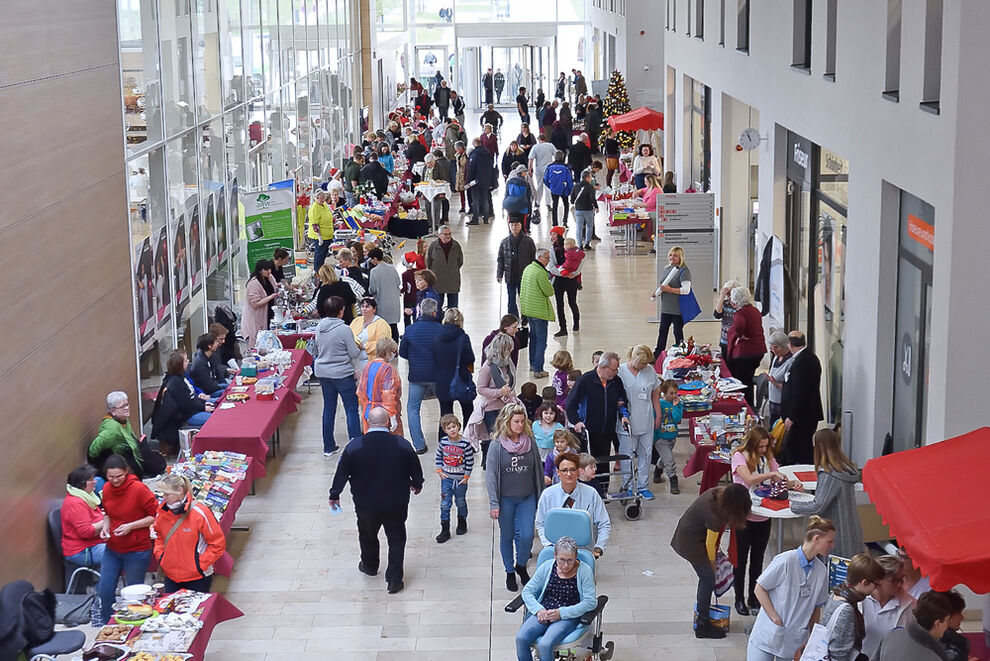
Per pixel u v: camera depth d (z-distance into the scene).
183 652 7.65
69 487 9.45
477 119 45.28
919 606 6.88
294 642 9.04
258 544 10.76
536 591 8.12
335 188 21.75
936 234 8.98
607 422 10.97
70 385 10.08
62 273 9.95
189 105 14.80
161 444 12.04
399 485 9.70
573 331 17.19
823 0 12.48
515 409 9.55
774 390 11.76
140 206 12.41
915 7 9.45
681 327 15.46
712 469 10.81
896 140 10.01
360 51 33.94
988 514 7.01
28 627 7.28
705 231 17.39
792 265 14.90
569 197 26.72
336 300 12.67
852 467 8.78
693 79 23.75
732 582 9.17
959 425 8.85
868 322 11.00
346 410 12.85
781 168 15.19
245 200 16.39
